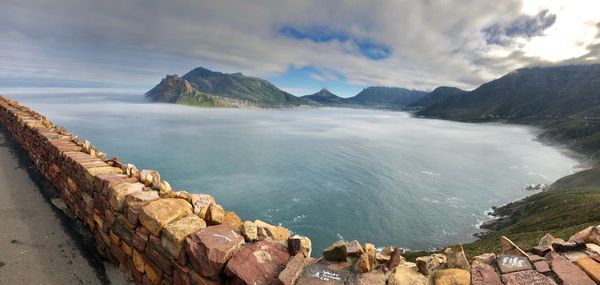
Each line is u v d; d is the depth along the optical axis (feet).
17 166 40.73
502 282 11.76
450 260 13.47
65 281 19.40
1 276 19.22
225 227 15.51
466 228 319.47
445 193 425.69
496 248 162.50
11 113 59.82
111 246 20.86
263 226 16.51
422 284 12.02
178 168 471.21
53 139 35.68
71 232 24.86
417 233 303.89
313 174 480.64
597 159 636.07
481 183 485.97
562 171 583.17
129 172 23.95
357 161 602.03
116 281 19.42
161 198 18.58
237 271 12.49
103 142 635.66
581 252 13.61
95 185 22.58
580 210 244.63
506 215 340.59
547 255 13.33
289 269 12.36
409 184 457.68
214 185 395.96
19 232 24.29
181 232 14.85
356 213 335.06
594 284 11.42
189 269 14.16
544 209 299.38
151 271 16.67
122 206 19.34
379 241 284.61
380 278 12.29
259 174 461.78
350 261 13.66
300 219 311.06
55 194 32.04
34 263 20.77
